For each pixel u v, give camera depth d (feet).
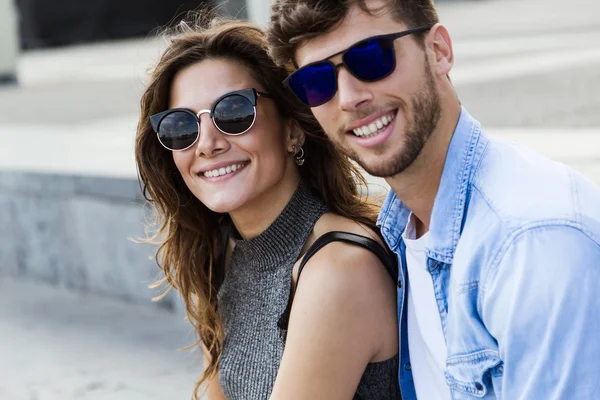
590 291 6.11
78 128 32.91
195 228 9.73
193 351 17.66
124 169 21.29
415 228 8.06
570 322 6.10
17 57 60.39
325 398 7.86
